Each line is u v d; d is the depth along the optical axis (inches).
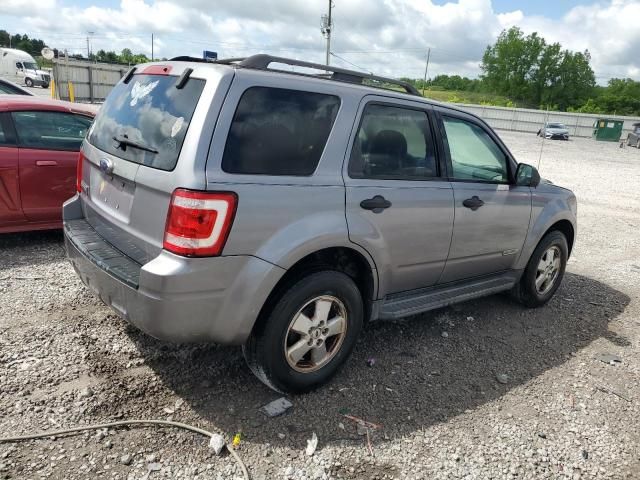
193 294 110.5
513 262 191.5
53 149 225.5
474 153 171.2
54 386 128.6
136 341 152.6
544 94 4242.1
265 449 114.6
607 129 2096.5
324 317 132.2
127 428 116.7
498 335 182.1
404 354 162.1
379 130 142.4
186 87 119.4
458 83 5251.0
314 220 124.0
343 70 142.0
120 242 128.2
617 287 247.8
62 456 107.0
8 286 183.8
